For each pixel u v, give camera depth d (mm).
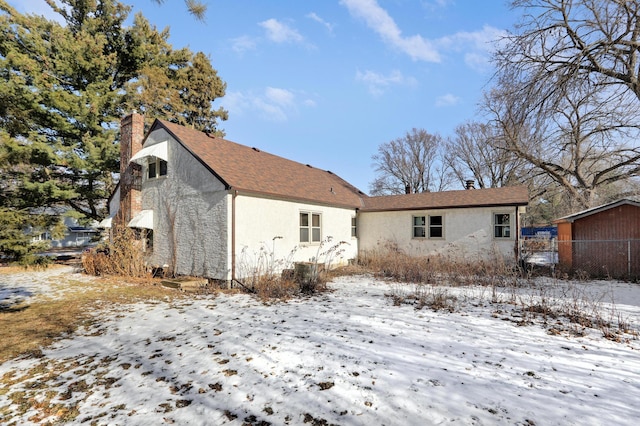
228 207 9617
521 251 13219
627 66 11117
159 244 11750
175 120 24688
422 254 15422
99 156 17125
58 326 6082
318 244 13781
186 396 3449
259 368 4078
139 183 12680
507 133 17656
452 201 15133
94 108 17219
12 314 6969
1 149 7934
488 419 2934
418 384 3602
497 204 13430
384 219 16750
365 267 14945
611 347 4688
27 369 4227
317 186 15406
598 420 2893
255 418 3031
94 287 9992
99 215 19656
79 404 3359
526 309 6875
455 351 4562
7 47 15938
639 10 10242
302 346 4801
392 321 6086
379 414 3047
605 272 11633
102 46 18156
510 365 4082
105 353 4723
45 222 7168
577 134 17984
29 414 3201
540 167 19750
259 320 6230
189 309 7227
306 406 3211
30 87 16328
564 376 3762
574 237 12523
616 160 18266
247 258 10109
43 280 11508
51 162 15766
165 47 23203
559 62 11766
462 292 8859
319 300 8008
